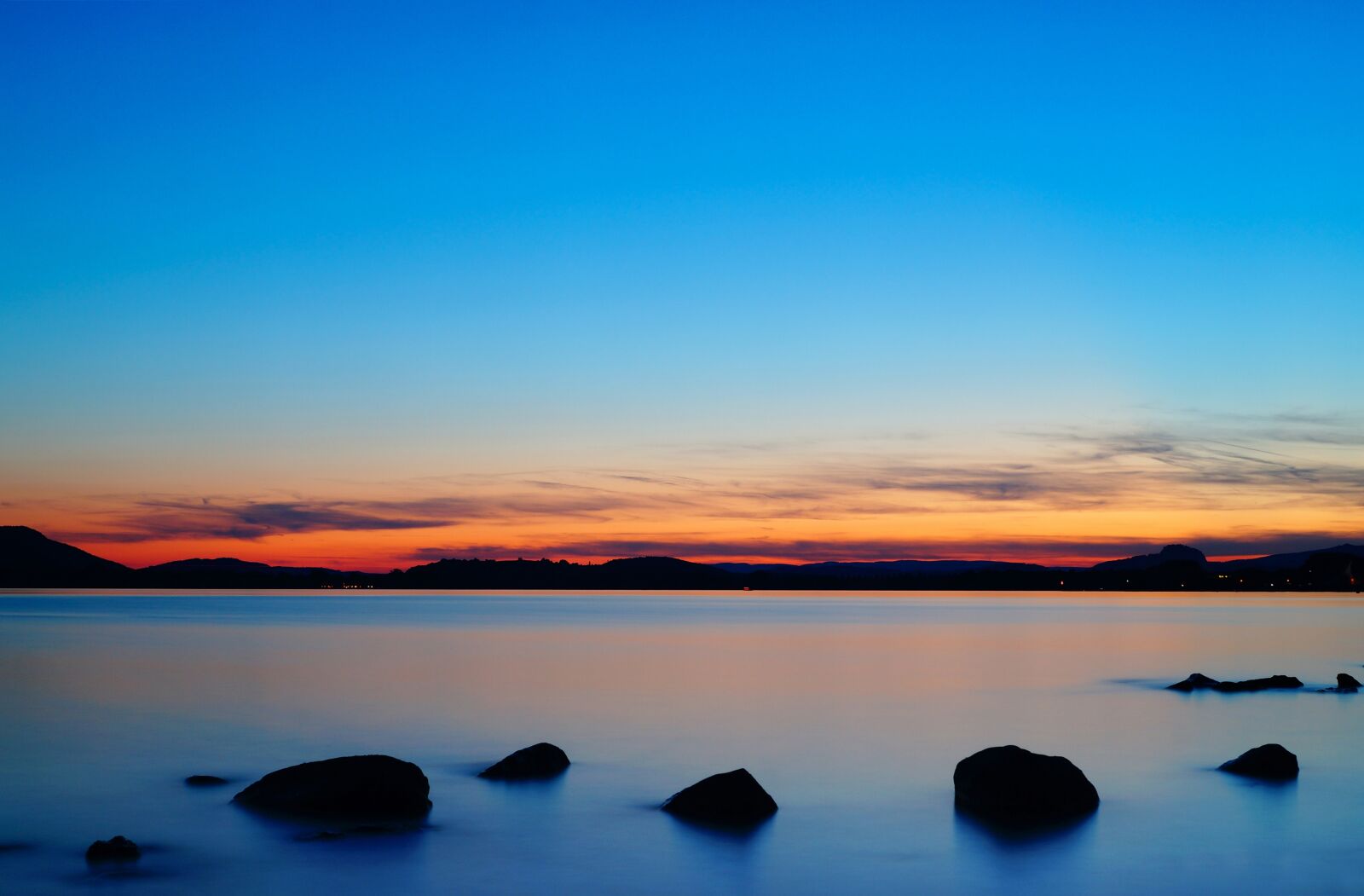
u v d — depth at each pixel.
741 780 20.48
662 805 21.02
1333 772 24.42
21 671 47.94
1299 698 38.38
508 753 26.73
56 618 111.44
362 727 30.95
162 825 19.19
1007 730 30.97
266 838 18.36
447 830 19.20
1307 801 21.52
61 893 15.58
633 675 47.41
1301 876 16.84
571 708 35.47
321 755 26.27
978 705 36.84
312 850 17.75
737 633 88.06
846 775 24.14
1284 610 168.38
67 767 24.56
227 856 17.38
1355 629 96.06
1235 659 58.91
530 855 17.67
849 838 18.80
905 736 29.83
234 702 36.78
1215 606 192.88
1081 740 29.11
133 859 17.19
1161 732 30.45
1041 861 17.58
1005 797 20.38
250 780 23.12
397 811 19.95
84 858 17.19
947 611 161.00
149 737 29.09
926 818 20.12
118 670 48.53
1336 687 41.03
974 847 18.25
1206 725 31.75
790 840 18.70
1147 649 67.50
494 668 50.97
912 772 24.45
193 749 27.17
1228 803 21.33
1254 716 33.84
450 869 16.94
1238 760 24.73
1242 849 18.17
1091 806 20.67
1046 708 35.88
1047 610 171.75
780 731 30.69
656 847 18.16
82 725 31.08
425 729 30.67
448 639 76.25
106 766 24.80
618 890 16.05
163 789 22.17
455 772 24.28
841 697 39.12
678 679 45.91
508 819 19.89
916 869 17.11
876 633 88.75
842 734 30.08
